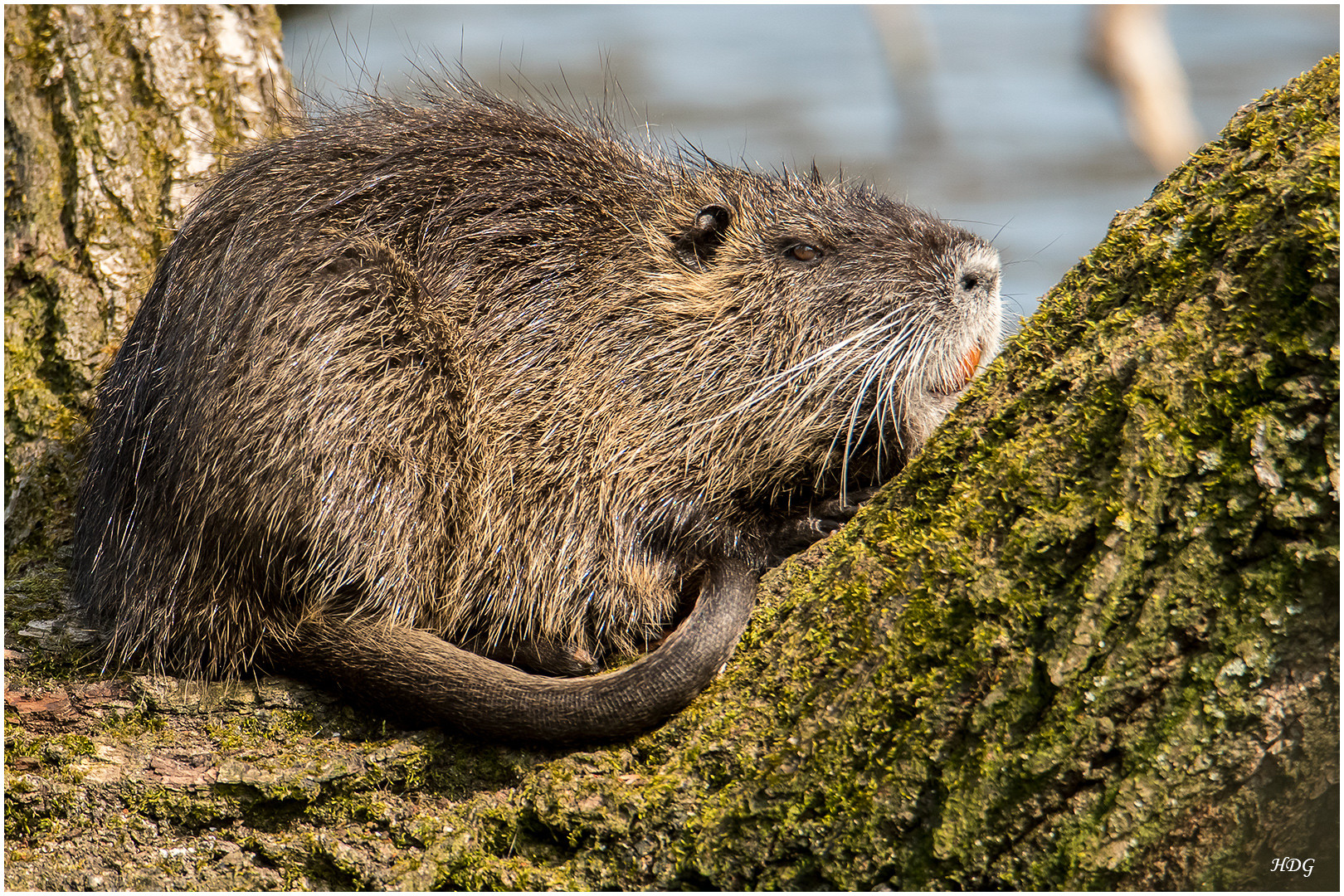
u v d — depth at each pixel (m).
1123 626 4.41
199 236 6.62
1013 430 4.94
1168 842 4.31
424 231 6.62
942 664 4.67
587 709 5.27
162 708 5.94
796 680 5.03
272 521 5.99
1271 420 4.29
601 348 6.73
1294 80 4.77
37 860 5.34
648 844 4.92
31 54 9.51
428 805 5.37
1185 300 4.63
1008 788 4.46
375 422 6.13
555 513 6.50
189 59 9.69
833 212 7.35
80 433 8.12
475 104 7.62
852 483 7.09
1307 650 4.19
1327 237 4.27
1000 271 7.40
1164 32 22.31
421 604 6.25
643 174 7.34
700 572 6.68
